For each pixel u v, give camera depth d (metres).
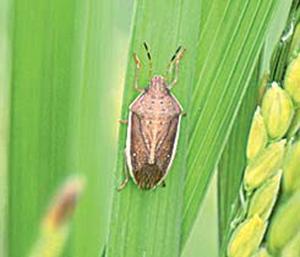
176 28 0.16
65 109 0.17
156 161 0.17
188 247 0.21
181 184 0.17
